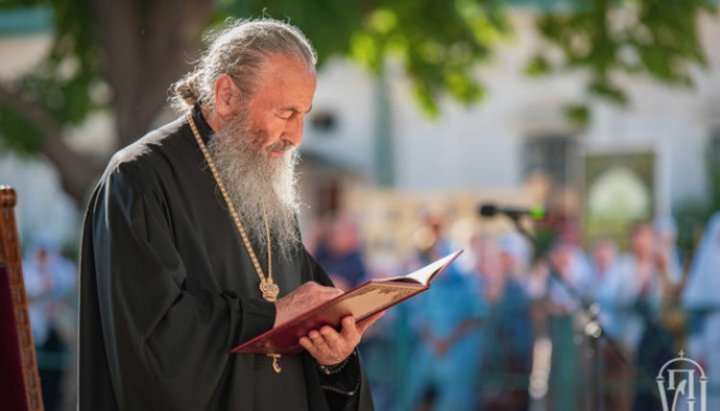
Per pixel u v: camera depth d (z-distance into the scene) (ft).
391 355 40.60
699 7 43.27
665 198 64.54
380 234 57.77
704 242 38.52
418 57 47.39
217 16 40.57
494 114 78.43
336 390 17.92
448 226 44.80
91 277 16.71
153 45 38.22
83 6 43.88
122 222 16.03
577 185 56.24
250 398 16.43
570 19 45.57
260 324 16.19
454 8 44.11
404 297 16.28
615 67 44.70
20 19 81.61
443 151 80.07
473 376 39.22
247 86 16.83
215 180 17.19
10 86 45.65
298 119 17.11
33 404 16.40
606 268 42.63
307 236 50.16
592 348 26.35
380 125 81.87
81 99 46.55
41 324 47.80
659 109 72.33
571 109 46.57
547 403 37.37
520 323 39.01
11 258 16.40
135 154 16.80
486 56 46.96
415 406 40.01
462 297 39.50
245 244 17.21
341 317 15.99
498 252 41.93
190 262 16.57
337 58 37.40
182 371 15.55
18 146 43.80
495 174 78.74
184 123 17.54
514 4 67.41
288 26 17.42
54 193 88.74
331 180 80.23
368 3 41.01
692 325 35.88
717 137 71.00
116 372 15.75
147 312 15.55
